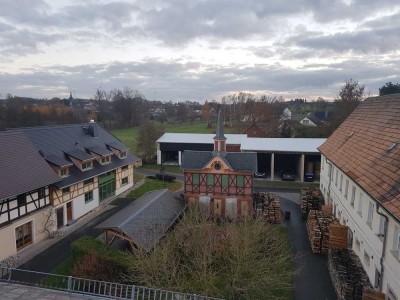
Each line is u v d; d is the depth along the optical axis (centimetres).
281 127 7362
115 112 11044
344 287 1716
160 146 5712
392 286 1481
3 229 2272
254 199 3381
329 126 6631
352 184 2245
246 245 1722
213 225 2128
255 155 3206
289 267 2153
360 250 2023
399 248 1467
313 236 2370
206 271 1691
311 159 4819
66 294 1379
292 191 4066
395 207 1448
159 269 1630
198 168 3192
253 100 12406
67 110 10825
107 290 1670
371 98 3172
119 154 4019
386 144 2091
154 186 4353
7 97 10050
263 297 1733
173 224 2580
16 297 1344
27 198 2505
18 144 2766
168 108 15738
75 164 3212
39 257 2344
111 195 3800
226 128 9750
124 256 1923
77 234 2764
